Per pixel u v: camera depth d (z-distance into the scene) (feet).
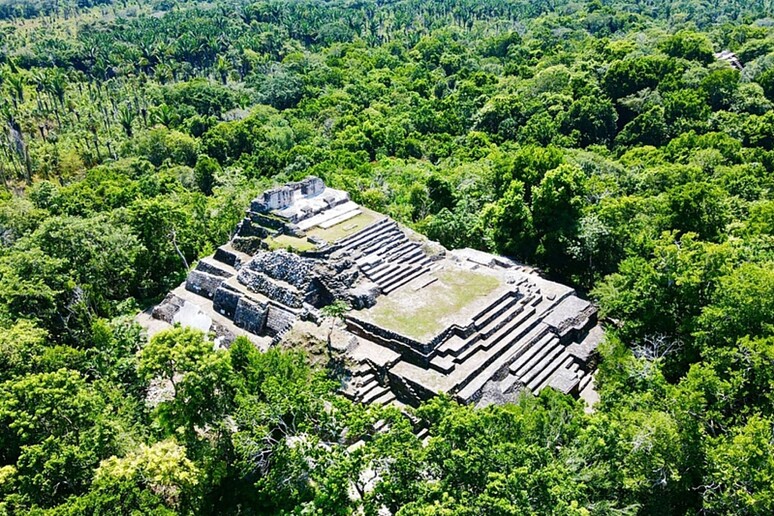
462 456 87.25
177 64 481.05
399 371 128.88
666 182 209.77
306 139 347.15
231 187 252.42
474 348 134.10
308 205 172.14
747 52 370.32
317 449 98.73
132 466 97.35
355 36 588.09
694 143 252.21
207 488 106.22
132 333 140.15
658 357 130.00
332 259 149.59
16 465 106.22
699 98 292.20
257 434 102.17
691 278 130.21
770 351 104.42
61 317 156.15
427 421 122.42
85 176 311.06
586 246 171.12
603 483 96.02
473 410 101.65
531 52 462.60
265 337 145.28
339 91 409.90
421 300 147.02
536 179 196.34
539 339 144.97
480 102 371.15
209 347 113.70
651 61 327.67
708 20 549.95
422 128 348.18
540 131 303.89
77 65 490.08
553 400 110.52
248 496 110.63
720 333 121.39
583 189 180.45
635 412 107.24
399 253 162.81
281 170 303.48
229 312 153.38
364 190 223.92
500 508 79.51
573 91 337.93
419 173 255.50
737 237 170.60
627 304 143.74
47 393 109.60
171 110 386.32
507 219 185.47
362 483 95.20
